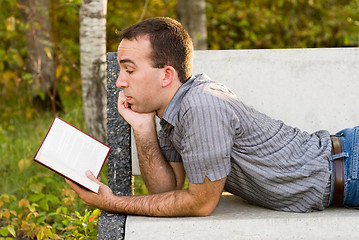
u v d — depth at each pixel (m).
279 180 2.70
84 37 4.64
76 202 4.15
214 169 2.52
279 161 2.71
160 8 8.49
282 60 3.39
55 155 2.65
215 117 2.52
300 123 3.40
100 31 4.65
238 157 2.67
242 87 3.40
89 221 3.47
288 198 2.74
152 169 2.95
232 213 2.75
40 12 6.61
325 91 3.40
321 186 2.71
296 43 8.28
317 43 8.31
